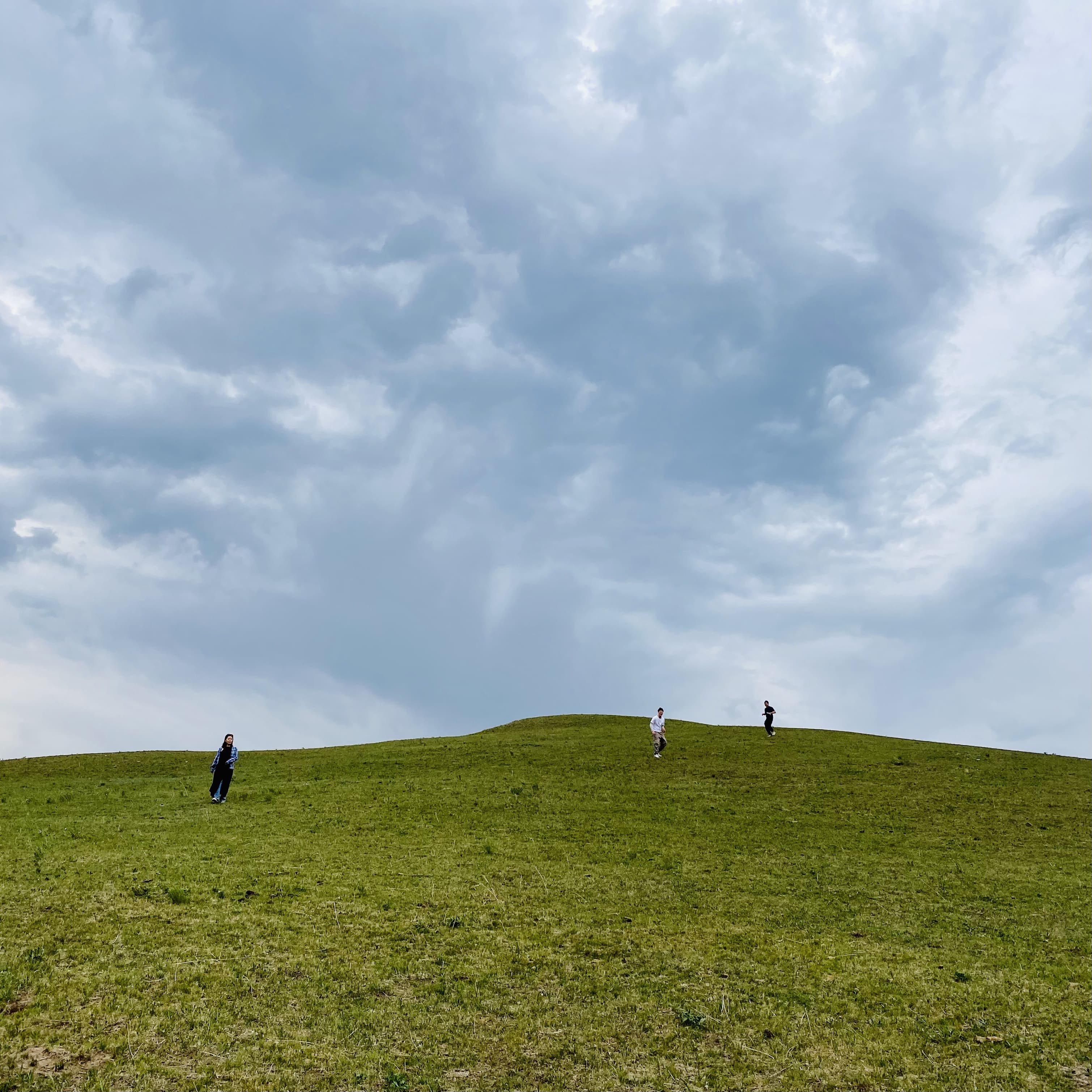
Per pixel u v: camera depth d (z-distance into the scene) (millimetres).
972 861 30719
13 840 29141
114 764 56031
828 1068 15602
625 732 65625
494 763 51875
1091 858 31359
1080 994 18766
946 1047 16438
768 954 20953
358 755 57562
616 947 21094
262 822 33594
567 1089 14898
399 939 20875
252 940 20047
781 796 41969
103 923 20516
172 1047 15242
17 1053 14562
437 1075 15078
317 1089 14344
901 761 51625
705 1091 14898
